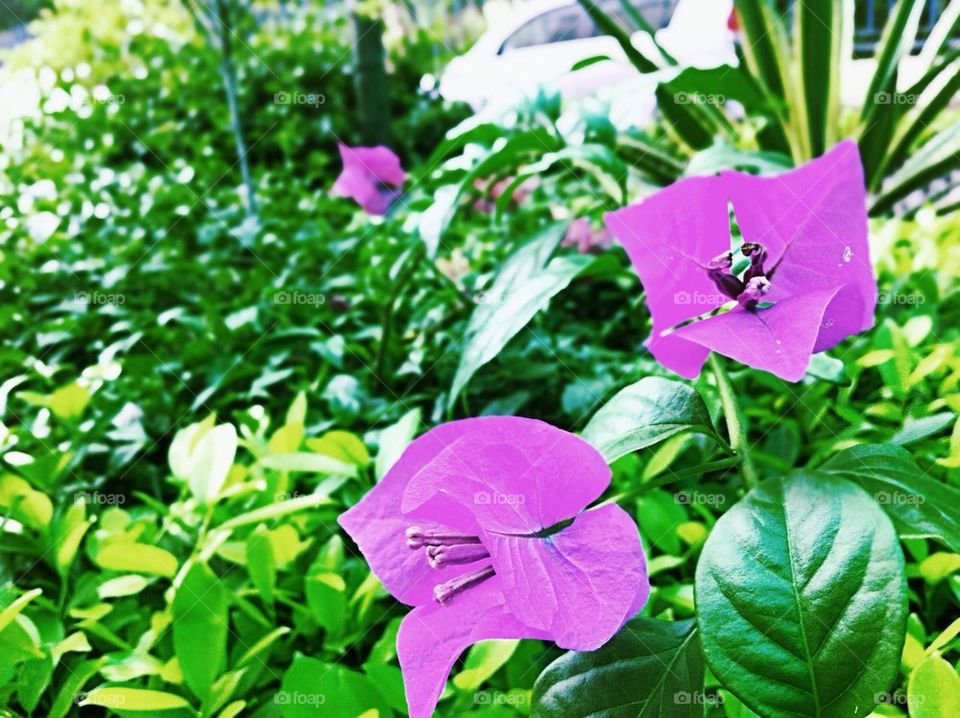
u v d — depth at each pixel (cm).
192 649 23
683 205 22
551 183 65
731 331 20
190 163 96
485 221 63
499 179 48
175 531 30
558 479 18
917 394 31
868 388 36
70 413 40
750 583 17
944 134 54
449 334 48
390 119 113
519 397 42
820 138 57
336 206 77
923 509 19
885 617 16
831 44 54
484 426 18
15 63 112
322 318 54
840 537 17
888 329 33
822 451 31
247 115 116
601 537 18
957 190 57
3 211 72
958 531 19
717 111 59
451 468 18
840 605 17
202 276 63
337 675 23
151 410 46
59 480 36
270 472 33
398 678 22
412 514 18
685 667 19
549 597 17
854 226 22
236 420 46
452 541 18
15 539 29
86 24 136
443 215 39
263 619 26
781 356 19
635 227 22
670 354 23
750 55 59
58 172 85
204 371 50
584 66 44
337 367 49
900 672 21
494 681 25
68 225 74
